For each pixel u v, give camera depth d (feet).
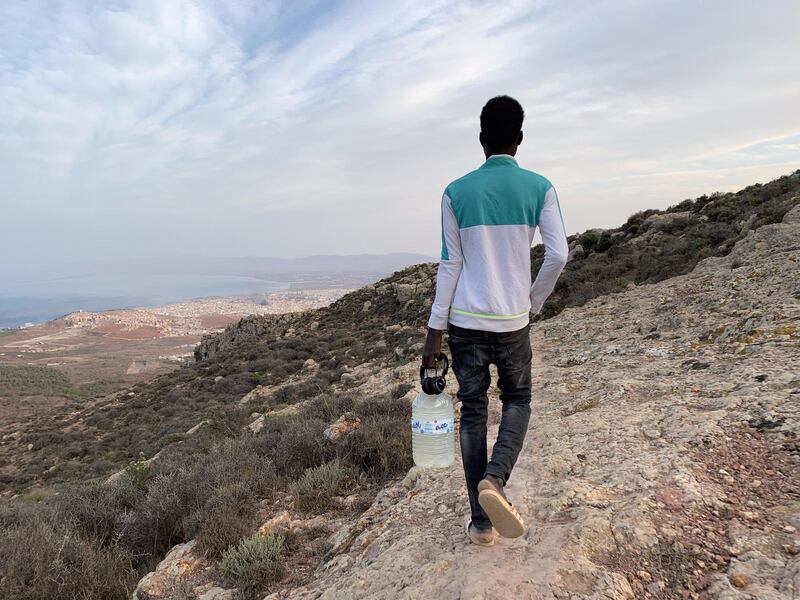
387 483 15.71
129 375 506.07
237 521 14.20
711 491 8.68
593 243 85.30
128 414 101.55
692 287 36.14
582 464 10.95
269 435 22.59
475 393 7.86
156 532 16.30
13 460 91.35
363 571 9.09
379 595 8.04
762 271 30.07
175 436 60.49
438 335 7.97
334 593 8.89
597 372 20.34
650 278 52.80
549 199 7.47
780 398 11.48
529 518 9.07
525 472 11.21
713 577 6.74
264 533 13.57
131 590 13.38
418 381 30.35
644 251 64.54
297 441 19.45
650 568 7.13
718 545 7.37
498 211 7.31
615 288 52.54
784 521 7.61
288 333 127.44
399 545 9.53
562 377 21.39
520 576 7.16
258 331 146.61
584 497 9.24
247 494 16.10
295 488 15.93
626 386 16.19
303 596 9.71
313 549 12.53
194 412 83.41
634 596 6.64
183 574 12.76
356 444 17.74
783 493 8.38
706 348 18.76
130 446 76.84
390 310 114.93
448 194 7.66
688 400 13.14
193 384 107.55
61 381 402.72
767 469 9.12
